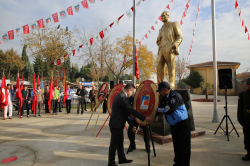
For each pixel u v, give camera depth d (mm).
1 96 8992
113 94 5523
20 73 48781
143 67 26000
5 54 42125
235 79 29719
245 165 3389
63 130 6566
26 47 18953
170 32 5539
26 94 10484
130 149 4203
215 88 7613
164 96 3240
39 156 3988
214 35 7707
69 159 3795
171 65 5527
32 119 9227
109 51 23453
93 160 3730
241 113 3820
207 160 3619
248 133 3631
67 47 19500
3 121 8641
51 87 11148
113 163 3293
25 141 5168
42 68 43750
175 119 3107
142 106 3699
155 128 5230
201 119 8445
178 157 3182
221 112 10758
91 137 5562
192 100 20062
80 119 9141
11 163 3615
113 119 3342
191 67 33844
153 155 3953
